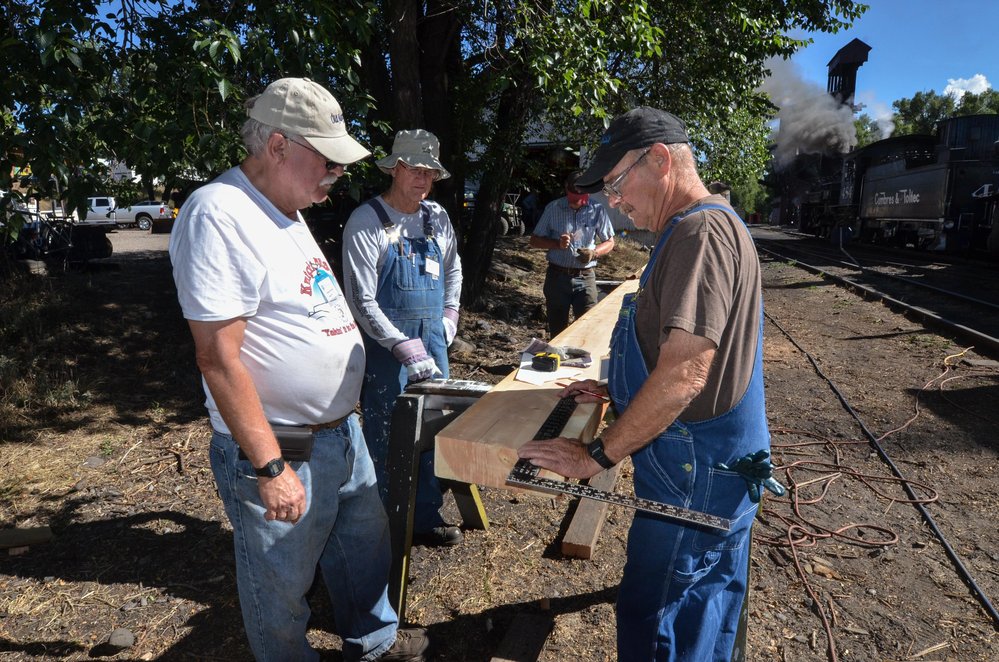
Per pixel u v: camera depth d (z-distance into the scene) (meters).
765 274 16.73
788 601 2.96
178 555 3.19
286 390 1.91
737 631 2.21
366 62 7.23
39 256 9.94
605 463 1.61
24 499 3.70
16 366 5.37
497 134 8.95
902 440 4.86
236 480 1.90
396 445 2.40
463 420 2.01
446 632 2.69
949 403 5.70
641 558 1.79
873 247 24.50
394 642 2.44
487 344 7.54
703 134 9.66
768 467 1.66
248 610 2.02
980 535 3.52
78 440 4.52
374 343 2.99
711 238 1.53
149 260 13.17
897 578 3.13
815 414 5.46
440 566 3.13
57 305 7.29
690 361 1.48
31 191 3.77
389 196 3.04
